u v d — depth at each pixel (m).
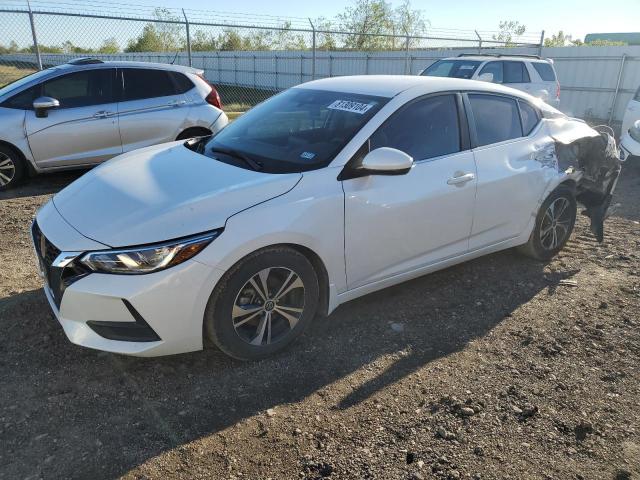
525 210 4.36
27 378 2.93
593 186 4.90
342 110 3.65
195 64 28.77
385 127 3.49
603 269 4.70
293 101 4.07
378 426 2.66
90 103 7.00
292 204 3.03
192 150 3.86
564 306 3.98
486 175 3.96
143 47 13.38
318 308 3.40
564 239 4.86
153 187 3.14
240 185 3.04
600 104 17.19
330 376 3.05
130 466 2.37
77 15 9.68
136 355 2.80
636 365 3.25
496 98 4.26
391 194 3.42
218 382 2.97
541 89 11.95
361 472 2.37
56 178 7.45
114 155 7.21
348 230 3.27
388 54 20.30
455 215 3.83
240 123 4.13
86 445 2.48
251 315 3.05
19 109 6.68
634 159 9.04
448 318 3.75
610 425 2.72
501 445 2.56
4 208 6.00
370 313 3.78
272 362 3.16
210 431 2.60
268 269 3.01
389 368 3.15
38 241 3.12
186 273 2.74
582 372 3.17
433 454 2.49
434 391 2.94
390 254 3.55
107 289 2.67
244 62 25.75
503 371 3.15
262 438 2.56
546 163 4.42
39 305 3.68
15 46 9.64
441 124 3.80
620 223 6.06
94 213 2.97
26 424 2.60
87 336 2.80
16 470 2.32
